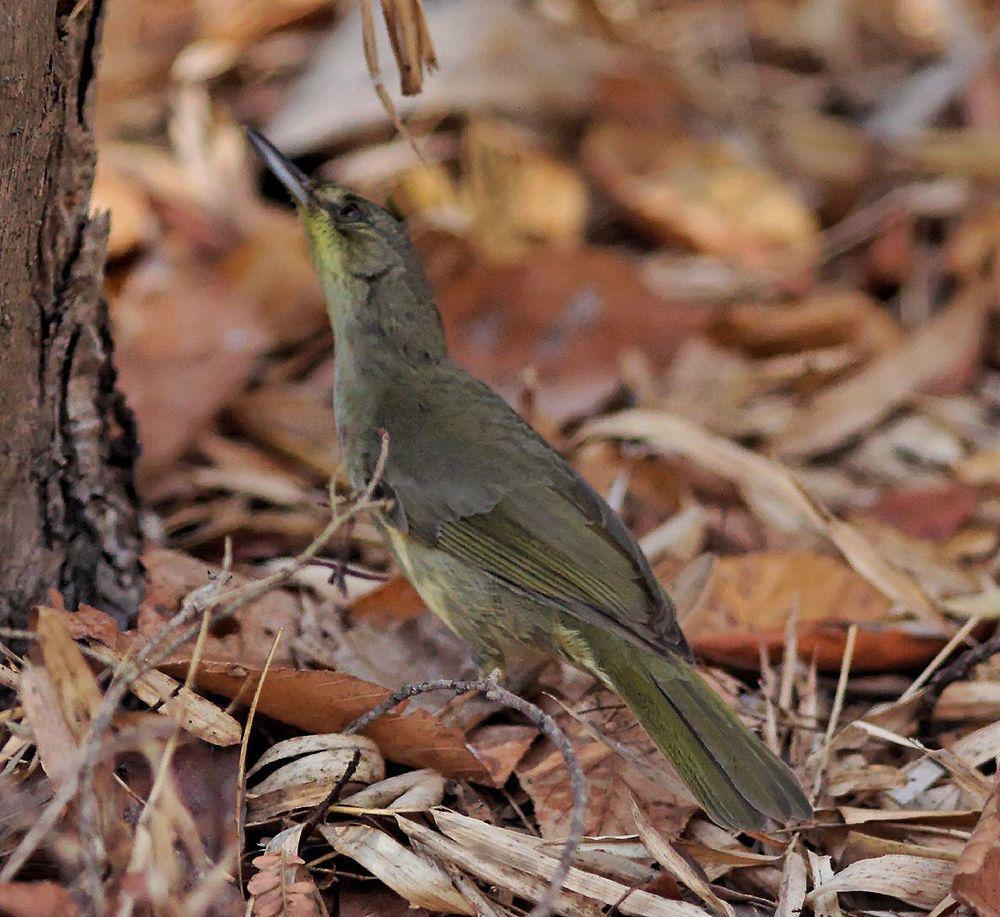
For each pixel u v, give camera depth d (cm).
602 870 783
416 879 750
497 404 1012
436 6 1611
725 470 1130
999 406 1336
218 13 1550
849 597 1008
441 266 1366
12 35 724
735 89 1688
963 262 1466
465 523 939
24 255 788
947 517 1170
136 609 908
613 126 1592
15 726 735
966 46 1711
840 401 1317
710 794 805
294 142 1498
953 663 918
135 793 743
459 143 1533
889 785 859
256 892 716
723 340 1350
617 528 938
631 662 880
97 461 878
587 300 1338
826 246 1523
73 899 661
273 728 841
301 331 1334
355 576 975
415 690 782
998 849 720
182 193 1444
